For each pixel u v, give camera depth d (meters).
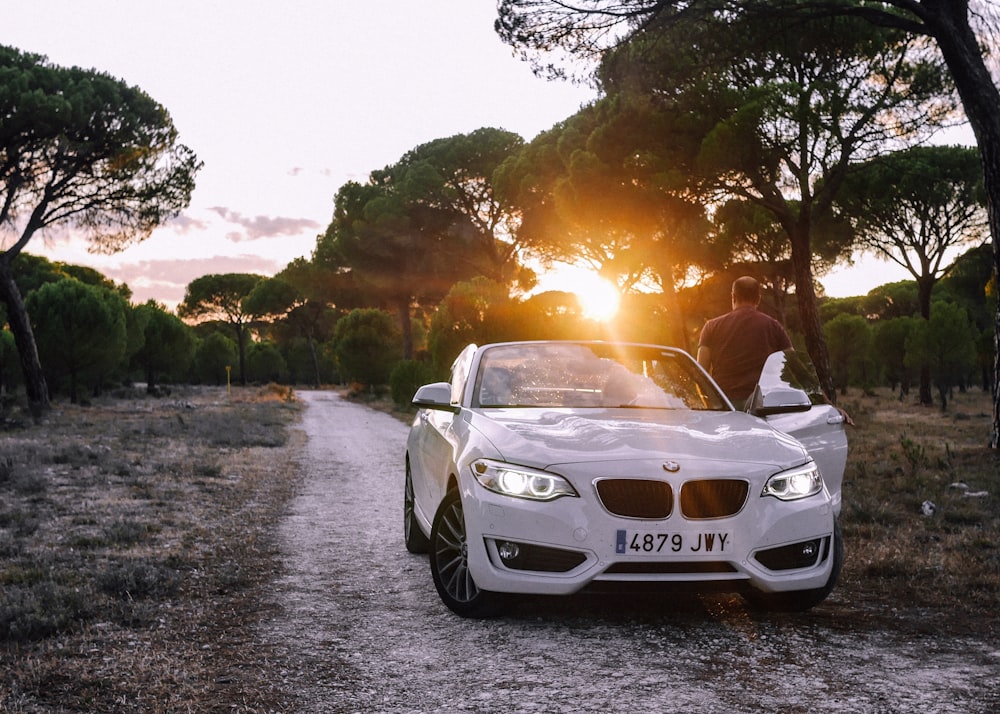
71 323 30.97
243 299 75.38
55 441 15.23
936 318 30.89
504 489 3.86
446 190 39.72
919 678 3.29
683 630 3.94
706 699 3.05
